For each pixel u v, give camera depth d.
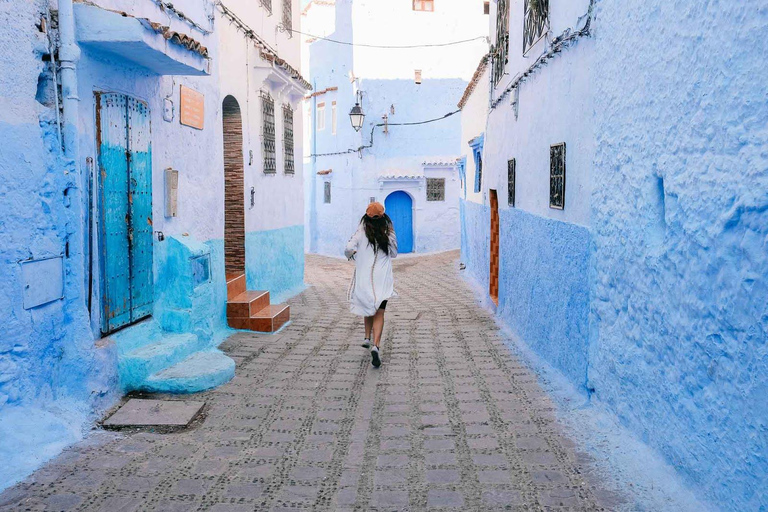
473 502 3.68
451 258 20.11
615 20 4.71
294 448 4.51
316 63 25.86
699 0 3.41
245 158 10.01
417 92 23.59
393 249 7.15
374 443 4.61
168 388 5.63
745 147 2.99
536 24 7.35
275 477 4.02
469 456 4.34
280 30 12.19
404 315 10.19
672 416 3.78
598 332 5.12
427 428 4.90
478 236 14.17
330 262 22.38
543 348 6.91
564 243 6.09
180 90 6.95
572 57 5.89
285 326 9.13
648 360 4.13
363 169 23.34
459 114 24.09
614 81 4.74
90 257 5.16
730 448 3.13
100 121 5.25
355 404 5.52
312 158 26.91
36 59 4.50
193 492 3.78
